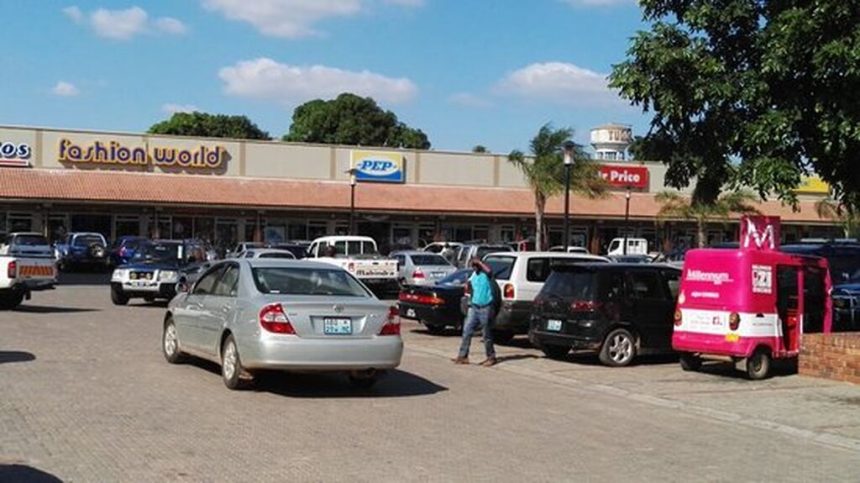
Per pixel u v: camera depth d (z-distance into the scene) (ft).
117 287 78.64
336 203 161.99
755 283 44.83
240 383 36.63
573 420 33.17
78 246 137.08
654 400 38.70
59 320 63.10
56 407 31.48
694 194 50.08
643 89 44.32
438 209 167.73
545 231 176.86
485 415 33.30
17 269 68.33
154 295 79.20
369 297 38.14
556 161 143.84
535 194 149.28
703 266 46.24
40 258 70.85
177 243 84.84
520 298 56.54
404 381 41.16
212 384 37.52
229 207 155.02
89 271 139.13
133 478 22.80
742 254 44.78
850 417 35.09
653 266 51.03
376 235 172.76
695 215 170.09
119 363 42.60
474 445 27.99
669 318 50.37
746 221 47.50
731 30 44.91
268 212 160.35
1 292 69.00
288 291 36.91
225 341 37.01
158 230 157.17
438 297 62.23
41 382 36.45
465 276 65.00
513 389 40.37
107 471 23.38
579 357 53.06
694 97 43.16
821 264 48.93
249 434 28.32
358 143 273.33
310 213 162.71
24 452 25.05
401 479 23.57
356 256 95.35
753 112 44.32
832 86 39.99
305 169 170.81
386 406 34.35
